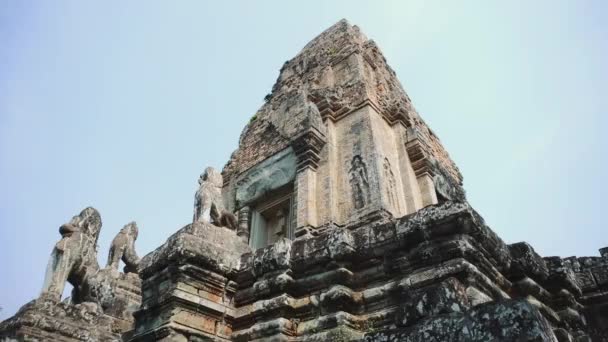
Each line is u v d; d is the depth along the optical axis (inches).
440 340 132.8
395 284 257.3
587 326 346.3
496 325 125.3
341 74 721.6
